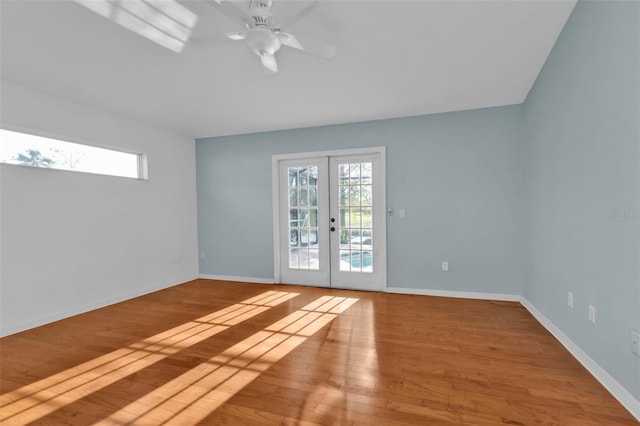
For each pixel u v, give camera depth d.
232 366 2.13
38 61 2.42
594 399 1.69
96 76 2.70
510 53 2.44
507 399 1.71
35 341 2.58
